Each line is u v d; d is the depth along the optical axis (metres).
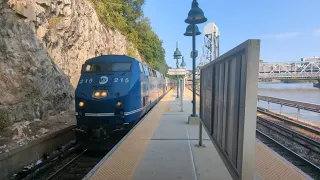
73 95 15.76
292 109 22.06
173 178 4.29
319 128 11.84
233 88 2.75
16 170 6.99
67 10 15.54
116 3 30.98
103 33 23.97
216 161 5.15
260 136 10.53
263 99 20.28
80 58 17.84
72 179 6.63
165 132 7.97
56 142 9.44
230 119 2.89
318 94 40.72
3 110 9.09
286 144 9.56
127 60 9.82
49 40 13.75
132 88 9.15
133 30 37.88
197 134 7.68
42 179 6.79
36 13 12.55
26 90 10.83
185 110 13.82
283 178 4.16
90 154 8.98
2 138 8.30
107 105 8.62
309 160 7.65
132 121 9.11
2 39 10.09
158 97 20.42
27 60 11.32
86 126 8.70
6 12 10.50
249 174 2.29
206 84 5.02
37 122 10.97
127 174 4.47
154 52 51.31
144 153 5.73
